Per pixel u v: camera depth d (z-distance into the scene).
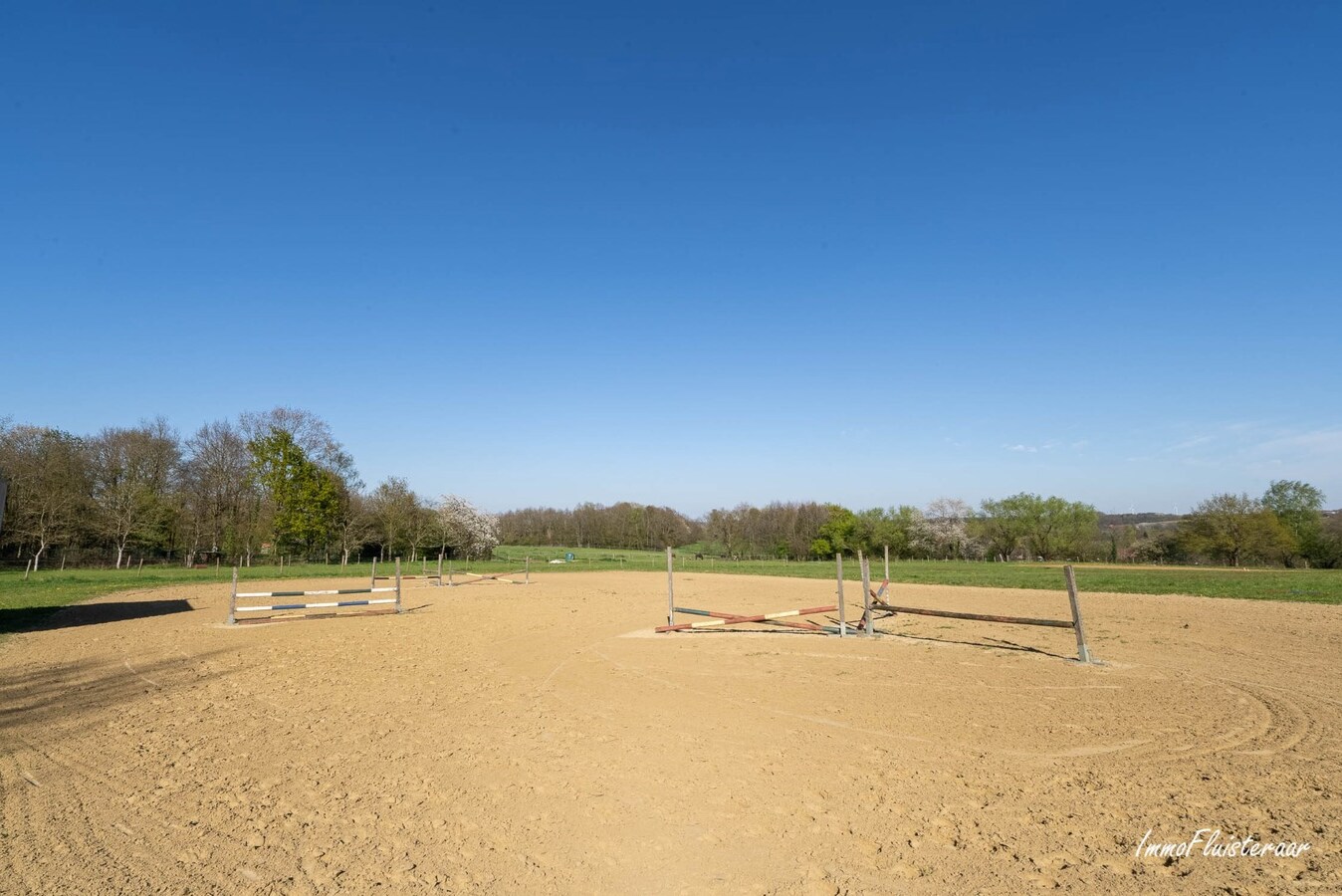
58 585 29.45
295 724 8.00
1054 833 4.84
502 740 7.30
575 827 5.07
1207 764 6.29
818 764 6.41
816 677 10.56
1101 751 6.72
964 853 4.55
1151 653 12.13
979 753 6.70
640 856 4.60
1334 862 4.32
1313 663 11.02
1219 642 13.10
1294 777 5.88
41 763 6.61
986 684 9.91
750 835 4.89
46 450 44.16
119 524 45.19
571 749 6.96
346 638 15.21
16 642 14.55
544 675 10.87
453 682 10.39
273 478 43.22
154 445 50.78
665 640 14.59
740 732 7.53
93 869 4.44
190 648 13.82
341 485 48.88
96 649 13.68
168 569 40.94
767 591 27.09
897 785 5.82
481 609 21.27
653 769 6.32
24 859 4.59
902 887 4.14
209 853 4.66
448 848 4.73
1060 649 12.78
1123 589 25.11
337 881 4.27
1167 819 5.04
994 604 20.34
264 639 15.08
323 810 5.41
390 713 8.50
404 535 51.41
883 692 9.48
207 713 8.54
